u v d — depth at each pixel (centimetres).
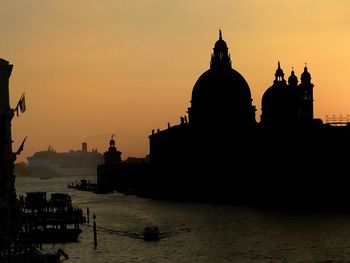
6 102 12269
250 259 10588
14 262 8525
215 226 15300
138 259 10931
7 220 10769
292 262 10225
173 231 14575
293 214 17550
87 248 12225
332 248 11431
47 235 13175
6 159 11906
